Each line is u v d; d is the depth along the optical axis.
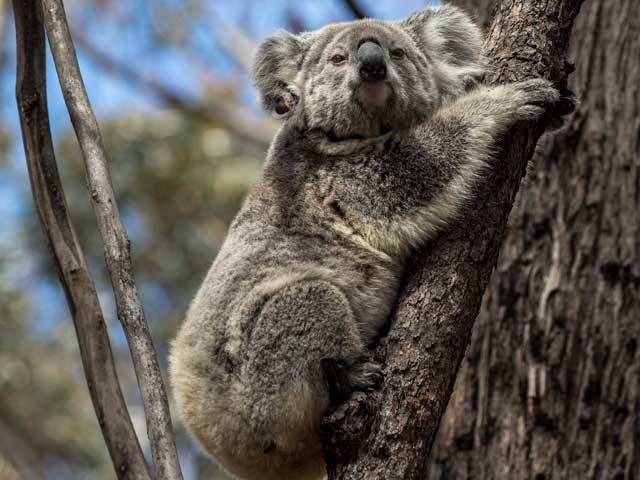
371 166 7.71
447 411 9.05
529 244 9.20
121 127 19.81
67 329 20.66
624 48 9.52
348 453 6.07
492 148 7.10
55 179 5.31
